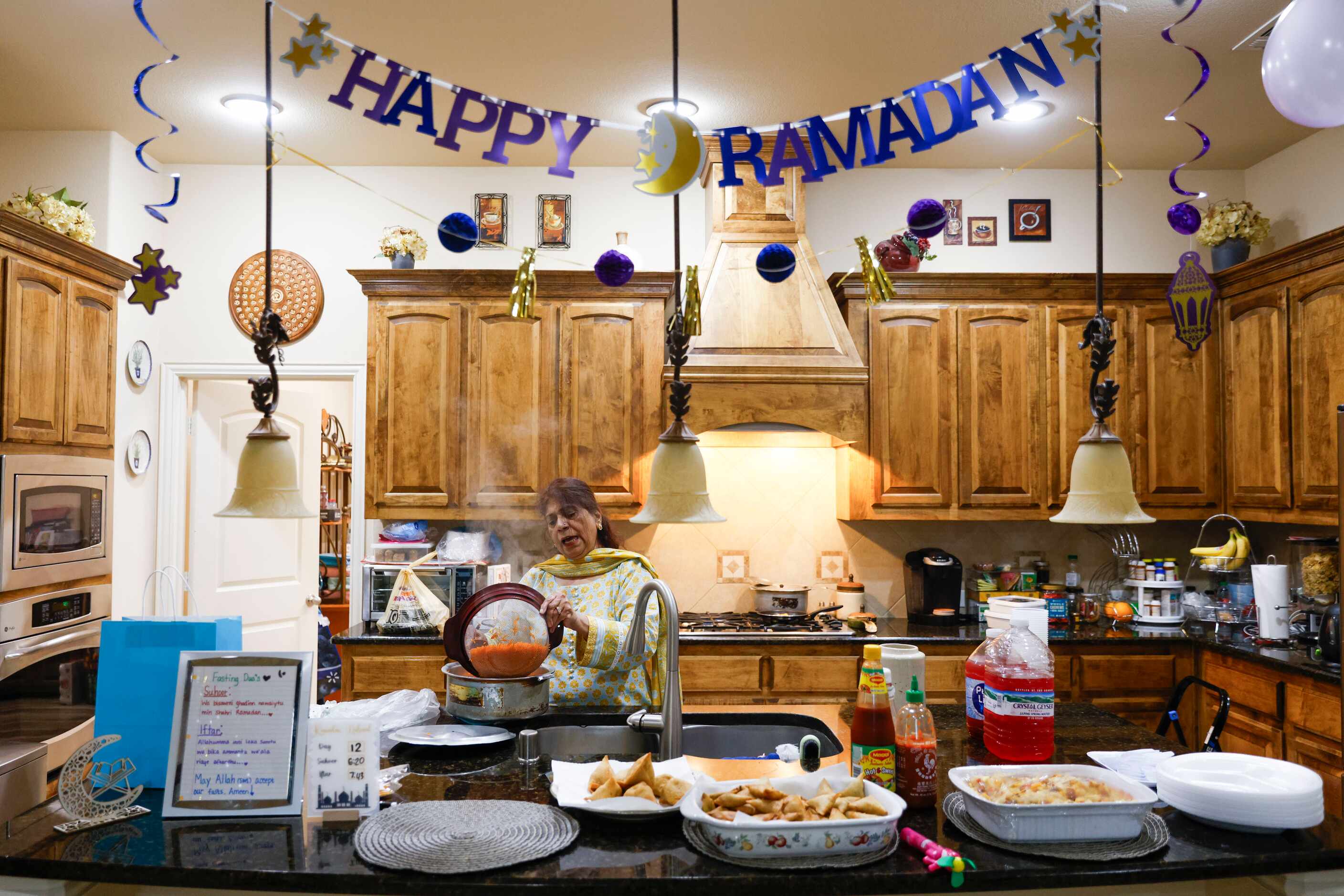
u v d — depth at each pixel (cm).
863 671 163
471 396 385
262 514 179
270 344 179
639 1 275
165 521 408
